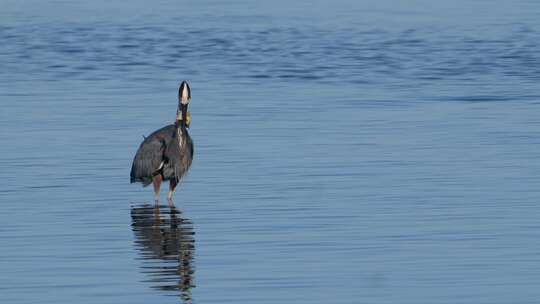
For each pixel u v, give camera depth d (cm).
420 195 1702
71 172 1894
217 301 1205
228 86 3012
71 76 3228
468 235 1464
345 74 3294
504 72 3322
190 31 4453
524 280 1267
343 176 1845
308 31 4444
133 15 5025
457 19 4819
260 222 1548
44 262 1355
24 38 4231
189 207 1650
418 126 2330
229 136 2217
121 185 1802
